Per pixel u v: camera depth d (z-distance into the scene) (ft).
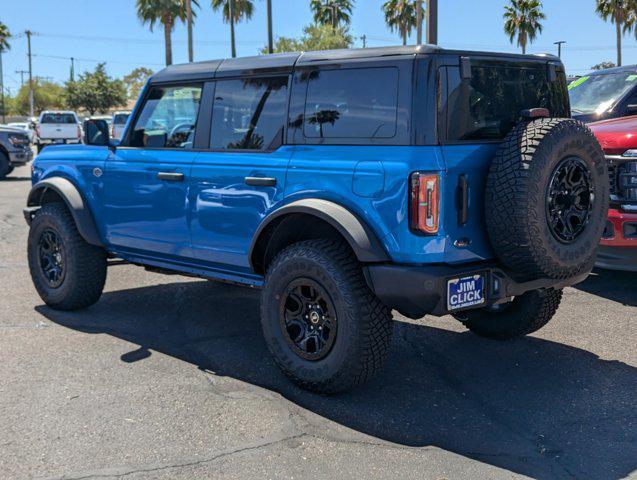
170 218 16.38
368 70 12.86
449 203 12.17
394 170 12.10
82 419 12.37
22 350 16.11
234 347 16.53
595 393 13.79
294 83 14.10
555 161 12.21
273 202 14.01
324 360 13.05
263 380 14.38
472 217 12.55
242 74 15.17
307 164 13.43
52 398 13.29
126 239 17.71
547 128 12.23
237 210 14.76
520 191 11.98
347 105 13.14
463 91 12.63
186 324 18.40
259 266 14.98
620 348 16.42
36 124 97.76
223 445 11.42
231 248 15.12
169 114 16.81
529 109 13.75
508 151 12.24
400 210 12.05
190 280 23.57
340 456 11.08
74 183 18.83
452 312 12.37
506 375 14.75
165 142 16.87
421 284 11.97
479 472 10.62
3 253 27.91
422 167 11.93
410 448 11.40
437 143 12.16
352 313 12.55
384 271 12.19
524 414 12.82
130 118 17.79
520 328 16.33
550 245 12.34
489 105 13.17
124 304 20.40
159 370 14.90
